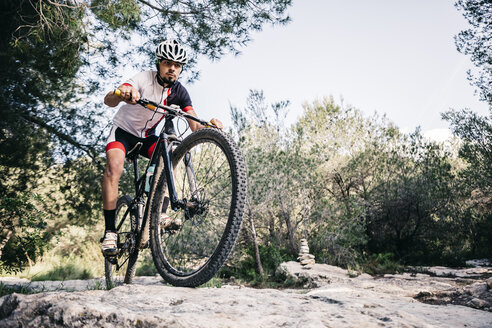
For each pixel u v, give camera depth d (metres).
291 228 11.37
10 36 6.89
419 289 5.08
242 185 1.84
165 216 2.23
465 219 14.77
